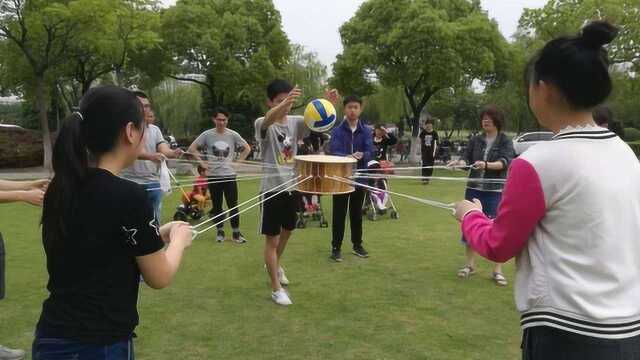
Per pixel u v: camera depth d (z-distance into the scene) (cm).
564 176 169
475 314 452
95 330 185
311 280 545
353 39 2255
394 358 368
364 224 853
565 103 177
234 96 2411
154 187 544
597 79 171
